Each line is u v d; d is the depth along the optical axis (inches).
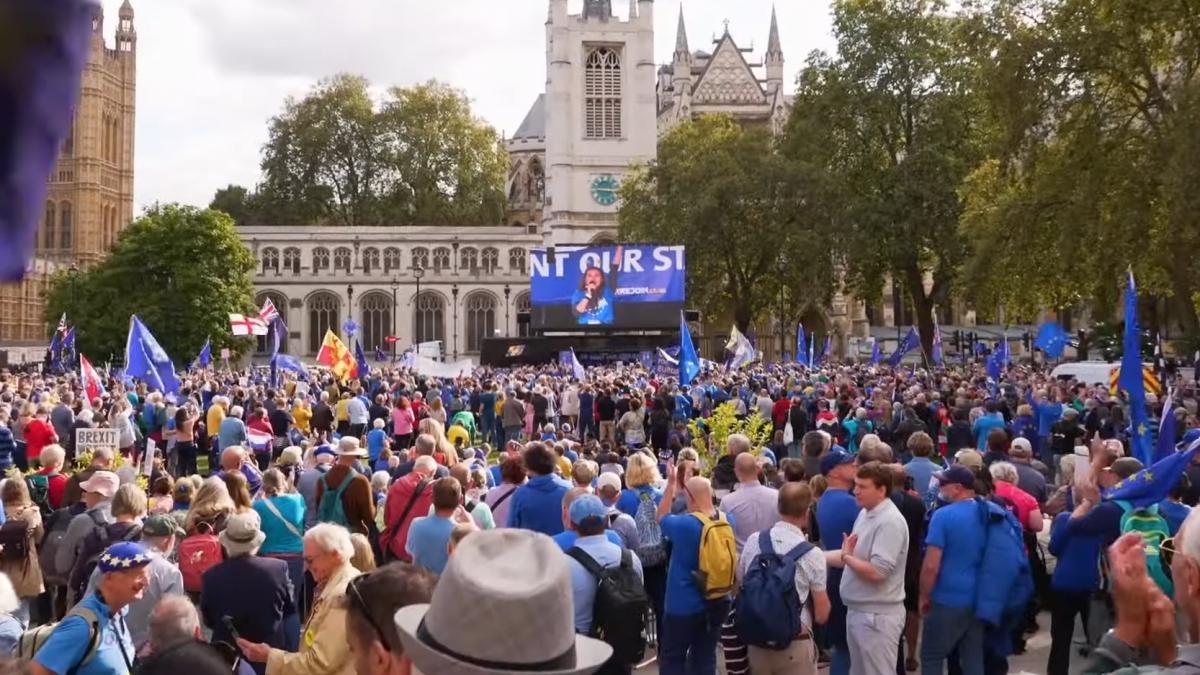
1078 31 1579.7
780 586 407.2
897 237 2898.6
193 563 447.5
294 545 501.4
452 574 143.3
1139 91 1772.9
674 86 5944.9
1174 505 490.3
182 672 183.3
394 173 5762.8
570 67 5009.8
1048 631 628.7
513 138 6437.0
